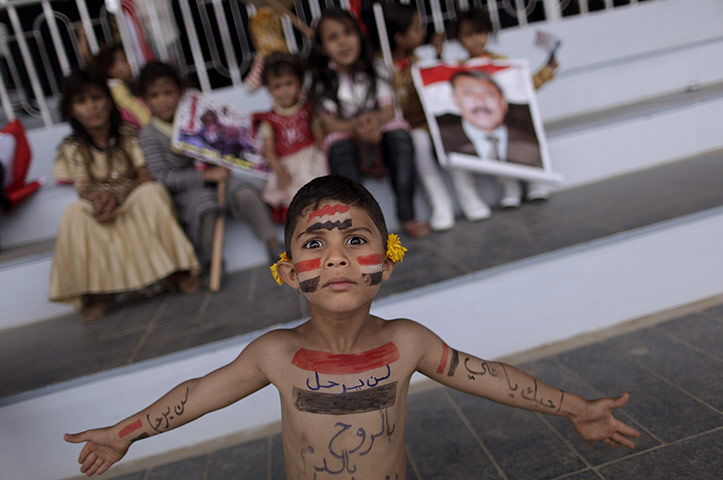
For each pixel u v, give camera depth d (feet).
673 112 11.56
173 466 6.57
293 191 10.18
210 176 9.75
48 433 6.73
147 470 6.58
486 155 10.25
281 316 7.69
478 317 7.64
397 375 4.02
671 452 5.51
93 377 6.78
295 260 3.74
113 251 9.09
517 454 5.89
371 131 10.06
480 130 10.39
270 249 10.07
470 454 6.00
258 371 4.15
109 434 4.10
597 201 10.05
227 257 10.57
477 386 4.25
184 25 15.60
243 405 6.98
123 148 9.53
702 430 5.72
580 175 11.48
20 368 7.55
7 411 6.57
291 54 10.16
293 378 3.99
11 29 14.62
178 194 9.88
